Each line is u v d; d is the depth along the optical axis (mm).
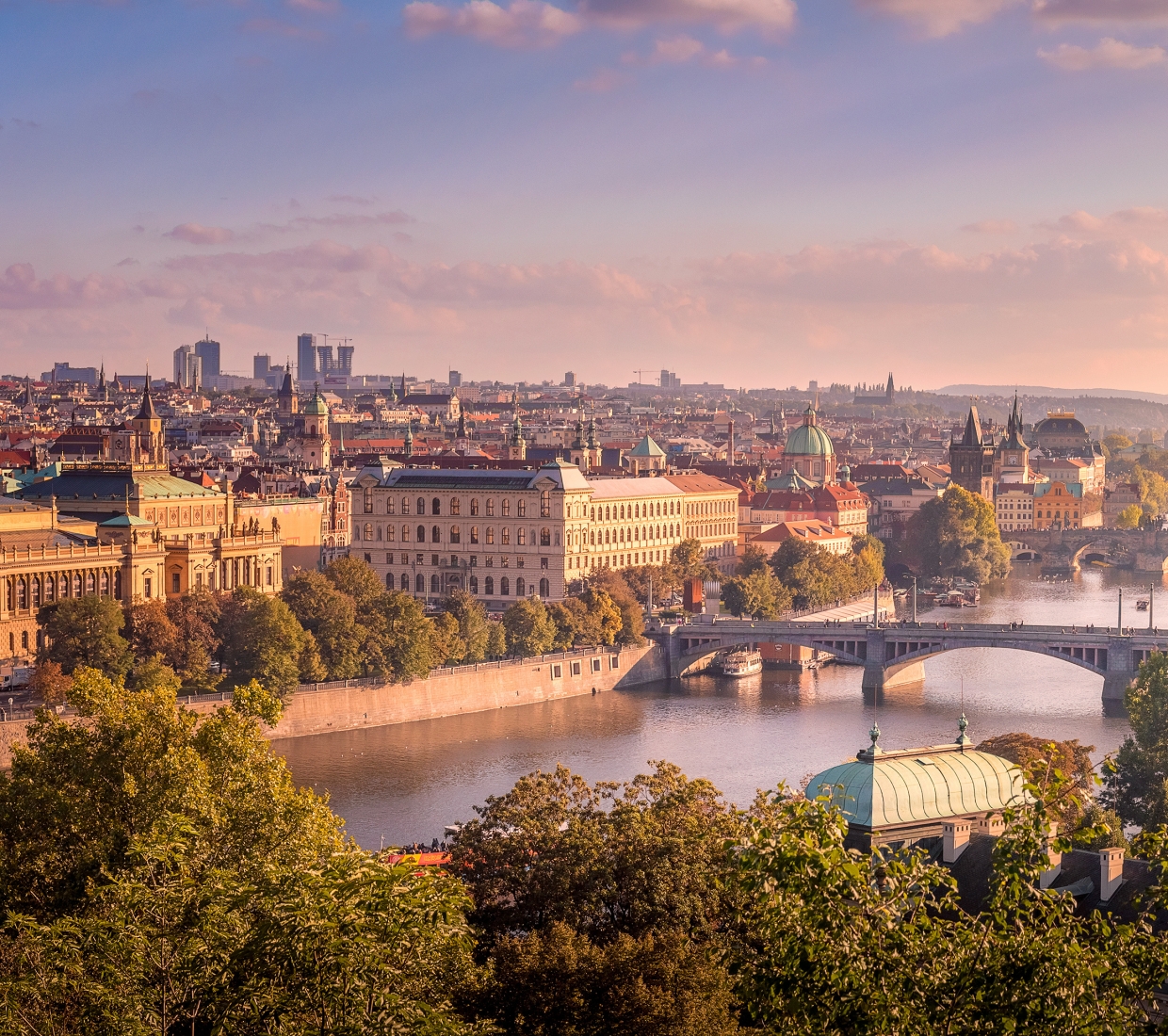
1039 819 106000
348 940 112812
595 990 138500
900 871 106250
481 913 170750
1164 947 101000
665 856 167500
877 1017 98688
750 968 106000
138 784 172750
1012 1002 98375
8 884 168625
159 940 123938
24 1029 121938
